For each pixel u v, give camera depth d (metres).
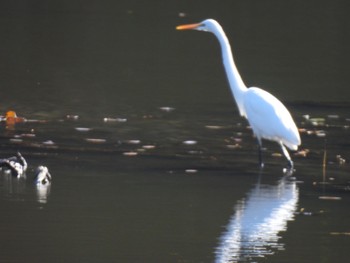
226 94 21.39
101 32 29.59
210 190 12.45
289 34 30.12
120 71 23.72
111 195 11.93
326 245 10.10
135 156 14.53
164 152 14.95
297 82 22.98
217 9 34.88
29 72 22.91
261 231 10.52
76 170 13.33
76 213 11.01
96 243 9.88
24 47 26.44
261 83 22.75
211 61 25.97
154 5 35.81
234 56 26.23
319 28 31.42
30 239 9.94
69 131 16.36
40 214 10.88
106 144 15.37
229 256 9.63
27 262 9.20
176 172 13.51
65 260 9.27
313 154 15.36
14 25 29.98
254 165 14.32
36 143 15.15
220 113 19.02
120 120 17.69
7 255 9.38
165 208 11.40
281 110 14.64
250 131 17.22
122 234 10.23
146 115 18.42
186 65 25.17
